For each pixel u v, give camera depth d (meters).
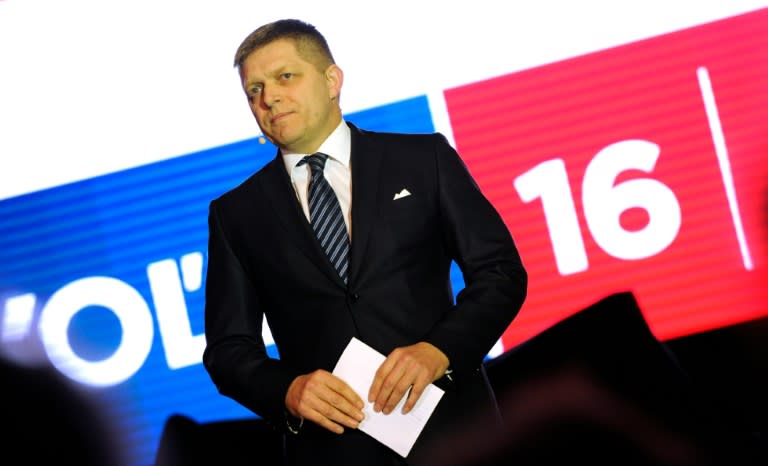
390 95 8.80
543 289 8.64
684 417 6.96
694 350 8.45
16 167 8.83
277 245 4.86
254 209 4.99
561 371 7.27
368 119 8.79
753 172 8.62
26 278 8.74
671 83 8.73
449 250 4.95
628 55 8.77
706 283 8.54
